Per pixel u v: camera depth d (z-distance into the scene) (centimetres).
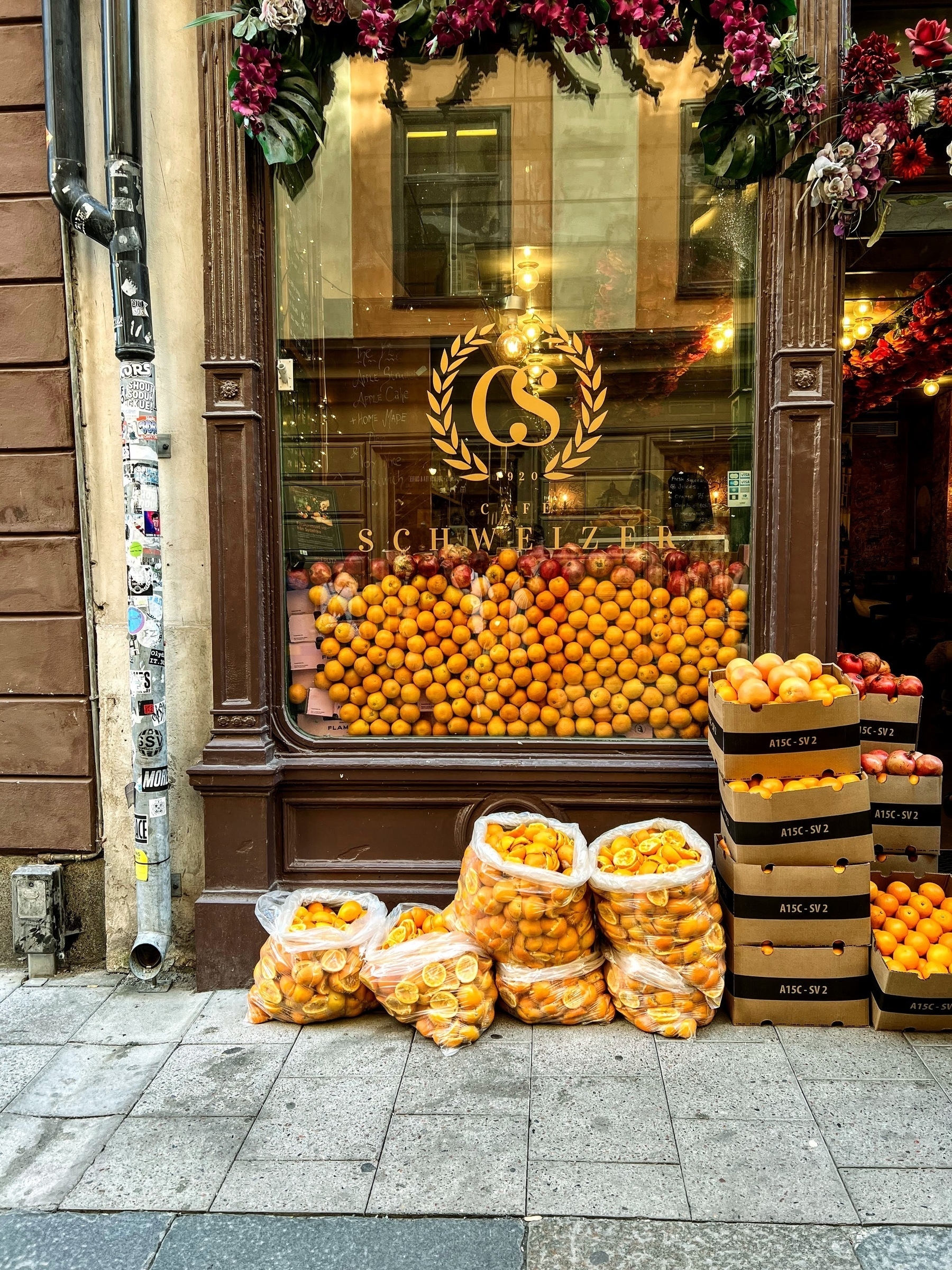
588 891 307
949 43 310
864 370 750
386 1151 242
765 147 322
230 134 336
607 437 363
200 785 342
